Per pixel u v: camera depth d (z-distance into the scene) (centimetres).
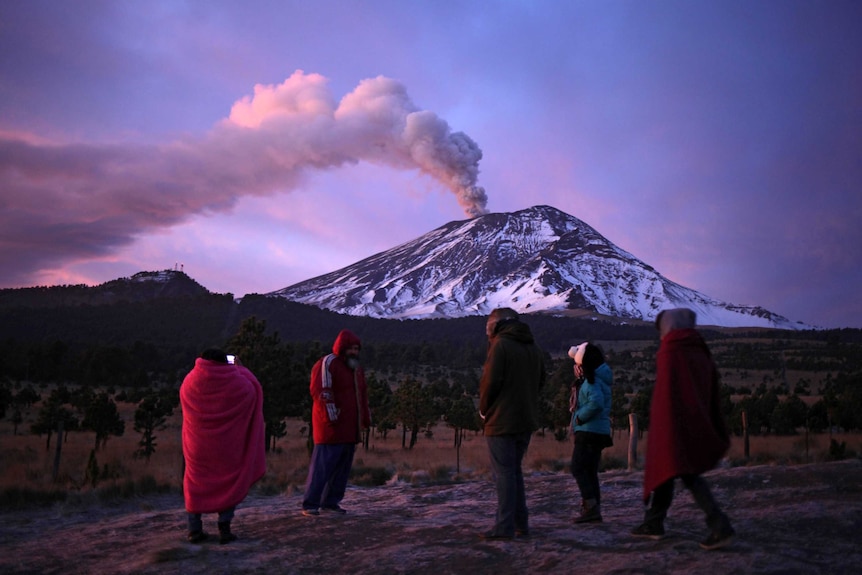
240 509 873
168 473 1599
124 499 1162
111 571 511
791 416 4619
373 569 476
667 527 555
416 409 4197
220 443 593
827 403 4084
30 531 822
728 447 445
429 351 15775
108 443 3944
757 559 412
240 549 561
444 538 555
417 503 841
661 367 470
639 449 2102
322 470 711
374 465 1758
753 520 549
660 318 491
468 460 1958
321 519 673
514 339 557
